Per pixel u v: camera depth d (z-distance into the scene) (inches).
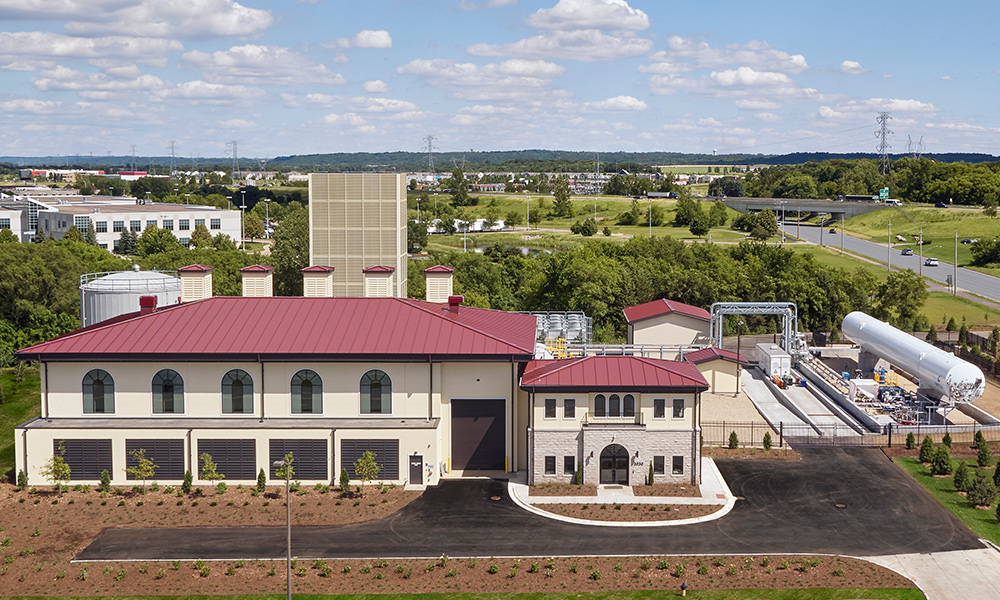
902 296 5236.2
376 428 2354.8
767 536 2073.1
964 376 2908.5
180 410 2427.4
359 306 2600.9
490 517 2175.2
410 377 2428.6
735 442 2694.4
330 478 2362.2
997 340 4419.3
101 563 1929.1
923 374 3088.1
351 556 1964.8
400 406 2439.7
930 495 2346.2
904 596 1790.1
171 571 1894.7
